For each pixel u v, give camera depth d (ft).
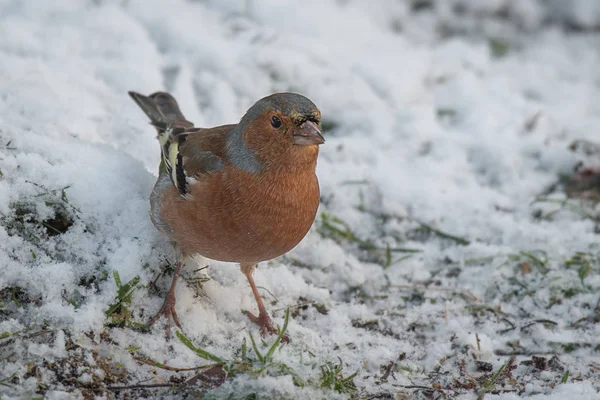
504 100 46.75
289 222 27.78
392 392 27.68
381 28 53.78
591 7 56.65
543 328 32.30
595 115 47.21
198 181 27.61
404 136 42.93
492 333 31.96
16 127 32.48
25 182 29.76
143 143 37.19
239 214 27.35
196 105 41.93
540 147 42.27
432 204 38.63
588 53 54.54
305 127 26.55
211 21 49.21
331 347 30.07
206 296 30.63
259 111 26.94
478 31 55.42
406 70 47.52
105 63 42.60
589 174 40.42
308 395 25.46
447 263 35.94
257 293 30.86
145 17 47.50
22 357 25.31
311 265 34.73
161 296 29.84
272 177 27.07
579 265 35.29
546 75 51.11
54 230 29.27
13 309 26.84
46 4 46.24
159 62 44.39
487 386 28.25
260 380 25.31
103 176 31.48
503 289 34.27
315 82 45.24
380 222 37.76
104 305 27.61
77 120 36.14
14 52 41.47
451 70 49.32
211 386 25.85
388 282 34.55
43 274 27.53
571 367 29.99
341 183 39.01
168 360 27.30
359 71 47.01
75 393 24.84
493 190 40.09
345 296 33.65
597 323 32.63
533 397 27.37
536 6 57.06
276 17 50.67
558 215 38.78
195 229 27.96
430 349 30.68
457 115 45.42
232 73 44.68
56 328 26.25
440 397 27.61
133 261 29.12
